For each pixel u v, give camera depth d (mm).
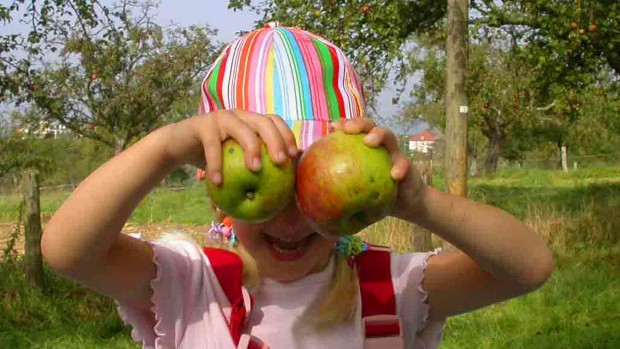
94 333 6188
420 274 2271
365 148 1716
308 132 2080
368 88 11727
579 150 49906
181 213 18078
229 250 2279
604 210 11375
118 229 1833
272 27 2398
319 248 2104
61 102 22438
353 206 1690
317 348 2188
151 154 1762
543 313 6672
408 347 2305
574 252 9398
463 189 8344
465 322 6441
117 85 23625
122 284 2051
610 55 12609
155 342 2143
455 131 8336
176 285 2166
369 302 2264
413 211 1858
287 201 1715
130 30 19172
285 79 2152
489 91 19922
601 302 6996
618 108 18672
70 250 1816
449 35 8359
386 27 11570
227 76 2234
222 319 2170
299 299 2207
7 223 17469
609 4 11852
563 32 11469
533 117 35500
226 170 1653
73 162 37562
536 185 27547
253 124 1668
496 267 1991
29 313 6559
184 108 24969
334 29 11461
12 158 14609
